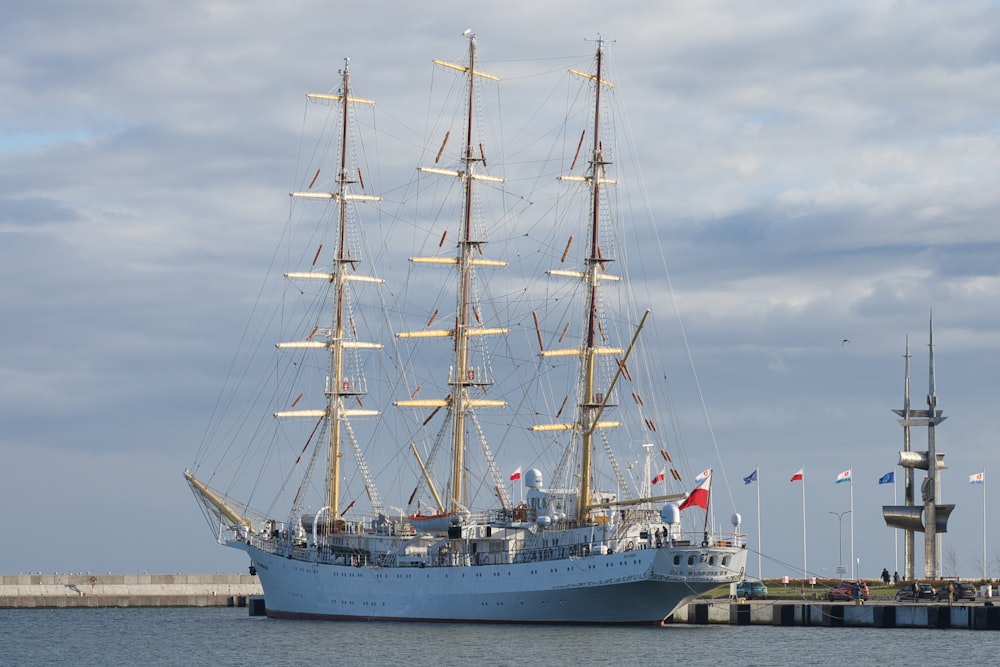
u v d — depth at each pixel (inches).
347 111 7313.0
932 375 7062.0
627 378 6063.0
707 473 5487.2
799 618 5880.9
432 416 6884.8
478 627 5861.2
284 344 7066.9
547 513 5979.3
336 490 7042.3
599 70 6259.8
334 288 7214.6
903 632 5644.7
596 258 6181.1
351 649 5285.4
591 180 6230.3
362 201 7317.9
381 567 6250.0
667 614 5748.0
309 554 6628.9
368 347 7145.7
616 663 4800.7
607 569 5506.9
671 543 5418.3
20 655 5585.6
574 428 6097.4
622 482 6072.8
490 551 6008.9
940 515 6993.1
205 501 7057.1
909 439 7081.7
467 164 6958.7
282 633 6018.7
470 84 6983.3
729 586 6510.8
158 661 5255.9
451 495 6766.7
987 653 5009.8
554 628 5762.8
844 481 7224.4
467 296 6914.4
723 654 4997.5
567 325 6245.1
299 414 7052.2
